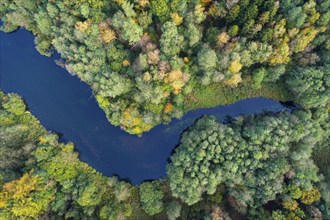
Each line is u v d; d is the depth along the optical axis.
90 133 60.31
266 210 51.91
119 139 60.03
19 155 54.69
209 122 54.28
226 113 58.91
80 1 50.69
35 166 53.78
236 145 51.22
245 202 52.00
